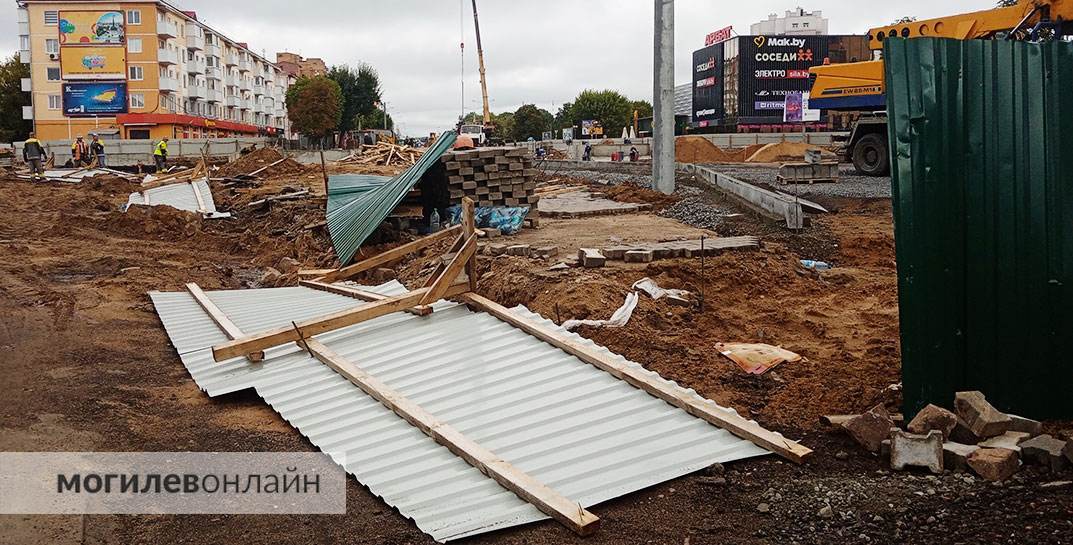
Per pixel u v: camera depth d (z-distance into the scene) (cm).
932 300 611
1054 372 640
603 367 719
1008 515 484
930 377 616
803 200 1561
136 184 2836
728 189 1709
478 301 884
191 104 7969
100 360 854
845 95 2330
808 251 1230
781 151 3656
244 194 2550
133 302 1123
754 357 777
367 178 2069
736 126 7862
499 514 513
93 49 6950
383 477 569
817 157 2483
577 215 1664
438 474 568
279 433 666
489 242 1313
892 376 725
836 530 484
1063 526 467
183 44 7681
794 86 7981
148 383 793
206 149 4522
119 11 6919
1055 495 504
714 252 1109
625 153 4762
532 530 497
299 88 7512
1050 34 1530
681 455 589
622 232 1382
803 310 945
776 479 558
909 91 595
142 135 6856
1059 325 635
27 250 1559
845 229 1335
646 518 510
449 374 733
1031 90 621
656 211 1727
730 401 693
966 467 548
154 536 497
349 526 508
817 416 661
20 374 792
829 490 533
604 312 870
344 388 730
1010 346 633
